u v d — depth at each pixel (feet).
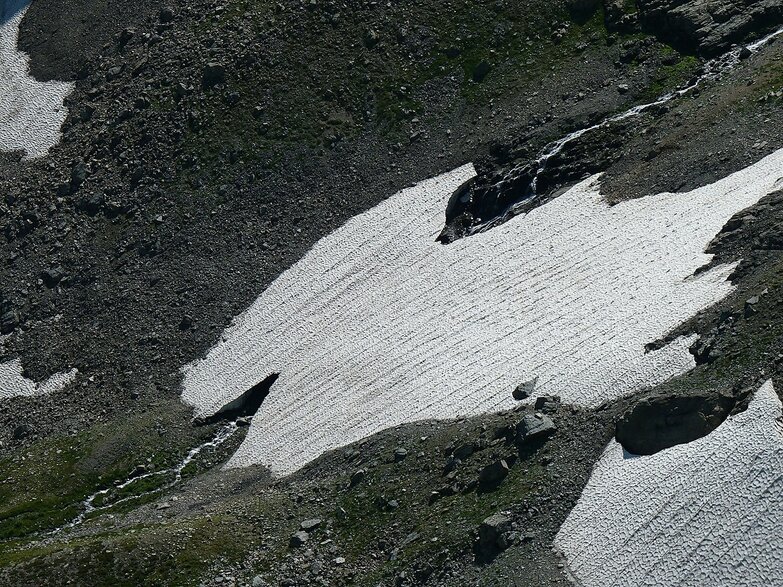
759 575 163.43
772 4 311.88
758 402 180.65
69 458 263.29
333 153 324.39
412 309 271.08
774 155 255.09
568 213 275.18
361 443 231.50
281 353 276.21
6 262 325.01
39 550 220.43
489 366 237.25
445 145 317.42
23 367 298.56
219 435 264.11
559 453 195.62
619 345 218.79
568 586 174.60
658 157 275.39
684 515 174.91
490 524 186.09
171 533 213.05
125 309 303.27
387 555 196.03
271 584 198.59
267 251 306.96
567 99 314.35
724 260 227.61
